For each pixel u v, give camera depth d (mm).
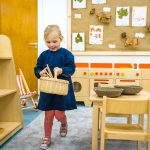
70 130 2812
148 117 1692
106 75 4102
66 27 4457
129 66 4379
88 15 4398
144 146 2340
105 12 4363
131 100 1654
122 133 1747
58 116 2447
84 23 4414
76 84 4203
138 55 4359
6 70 2896
